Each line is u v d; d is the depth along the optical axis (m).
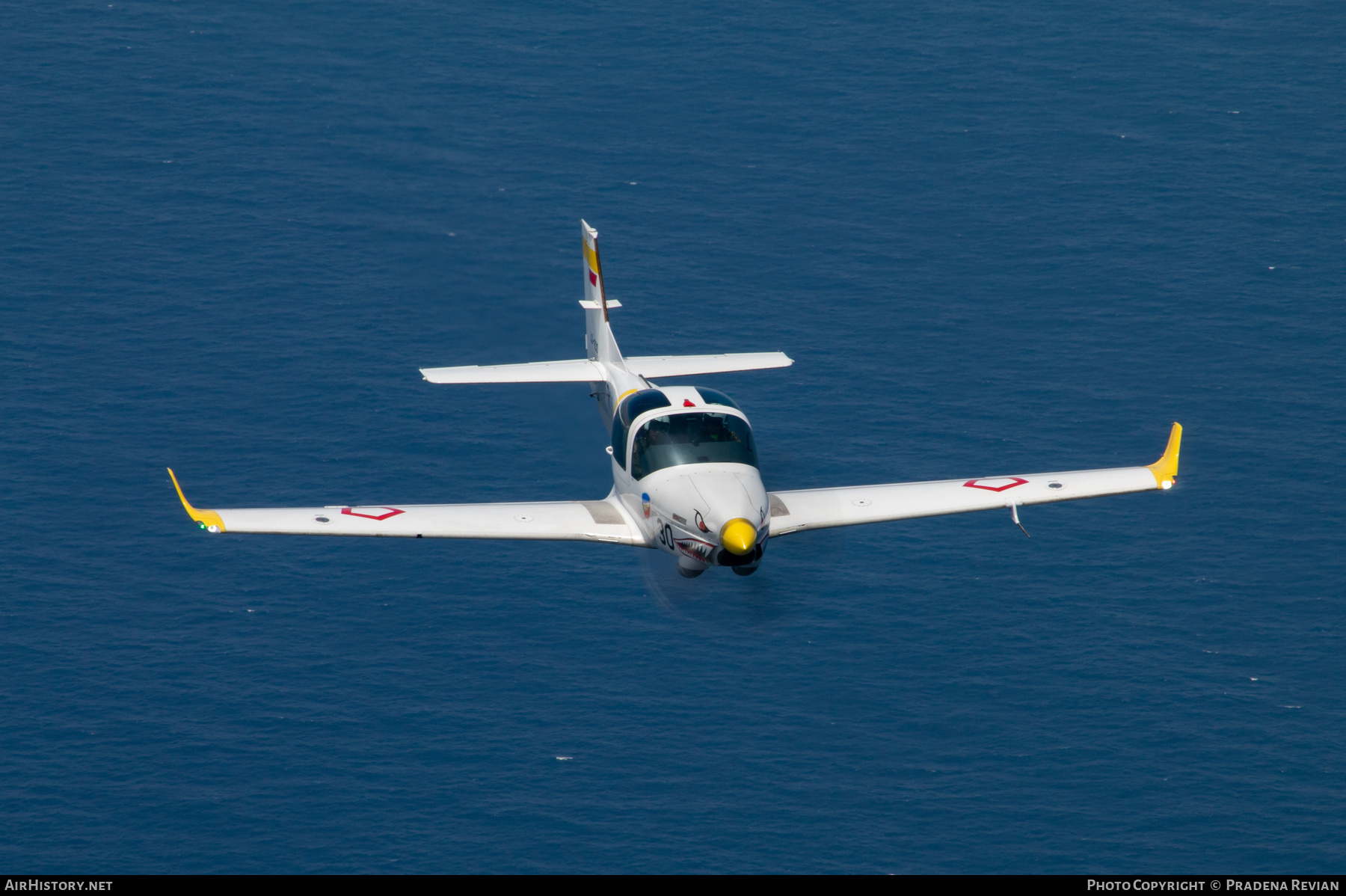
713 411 162.00
